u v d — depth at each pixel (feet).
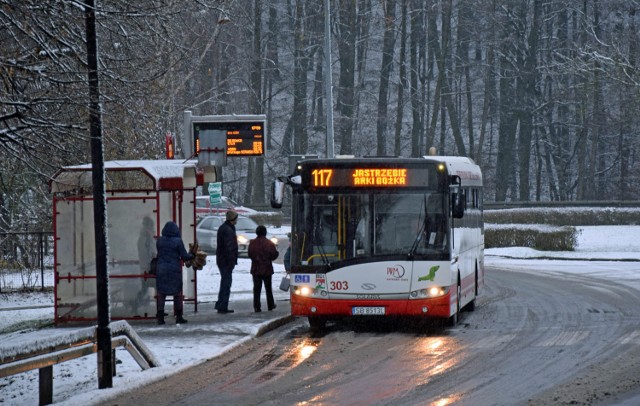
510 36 544.62
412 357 116.37
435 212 139.03
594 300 184.65
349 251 139.03
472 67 593.01
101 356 95.91
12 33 113.19
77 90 108.78
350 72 507.30
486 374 103.30
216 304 160.04
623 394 90.58
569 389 93.56
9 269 214.48
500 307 175.22
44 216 222.07
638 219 440.04
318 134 627.46
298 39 539.29
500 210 445.78
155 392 96.27
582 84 515.50
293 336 137.49
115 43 124.77
